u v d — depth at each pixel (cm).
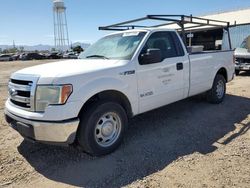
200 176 344
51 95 357
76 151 425
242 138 464
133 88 442
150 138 471
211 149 423
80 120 383
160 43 507
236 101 721
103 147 404
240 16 2802
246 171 353
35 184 340
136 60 450
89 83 382
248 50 1284
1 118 614
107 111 402
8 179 352
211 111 626
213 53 646
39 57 5844
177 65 525
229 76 725
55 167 379
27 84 379
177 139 465
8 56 5716
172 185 326
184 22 570
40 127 360
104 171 364
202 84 613
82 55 527
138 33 497
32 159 404
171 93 518
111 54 480
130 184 331
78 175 357
